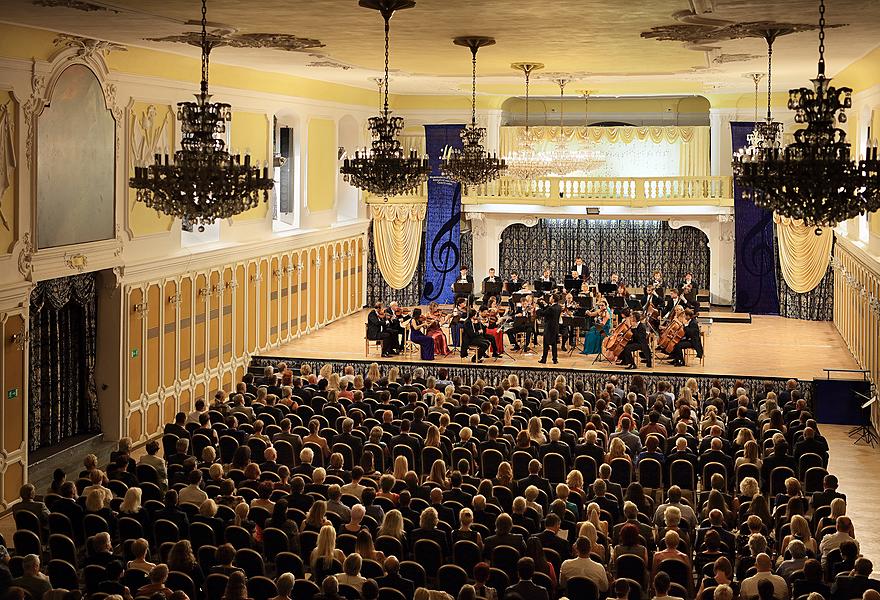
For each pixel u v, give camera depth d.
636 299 30.42
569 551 11.99
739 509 13.60
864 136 26.03
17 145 17.36
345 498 13.40
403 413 18.11
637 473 15.93
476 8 14.68
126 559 12.10
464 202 36.38
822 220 11.80
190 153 11.98
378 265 35.50
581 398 19.08
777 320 34.00
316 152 31.69
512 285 31.97
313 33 17.73
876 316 23.12
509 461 16.39
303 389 20.28
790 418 18.89
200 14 15.57
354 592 10.34
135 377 21.64
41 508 13.35
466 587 9.27
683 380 24.81
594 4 14.12
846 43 18.69
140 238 21.73
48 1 14.48
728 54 20.81
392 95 36.06
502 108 38.16
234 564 11.48
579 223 37.44
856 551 11.12
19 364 17.73
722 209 34.91
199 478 13.63
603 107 38.22
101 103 19.89
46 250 18.28
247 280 26.95
